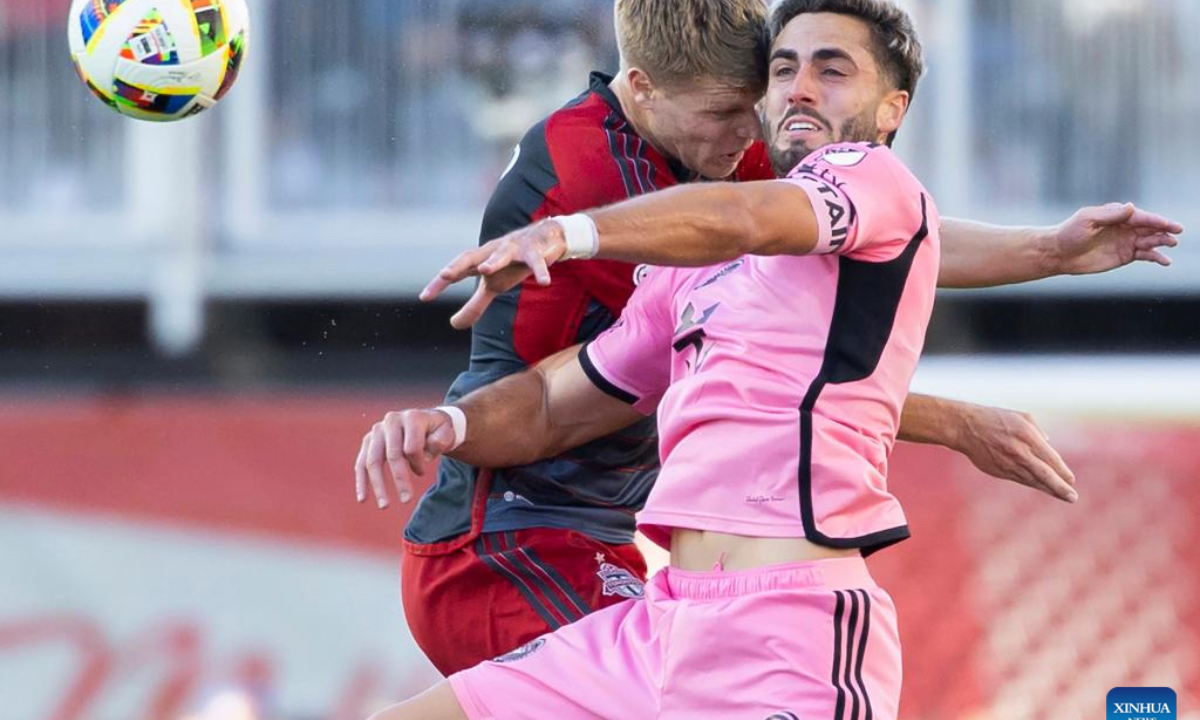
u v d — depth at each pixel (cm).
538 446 1271
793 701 1075
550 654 1186
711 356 1130
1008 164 3094
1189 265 3030
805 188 1056
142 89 1293
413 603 1340
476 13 3069
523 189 1291
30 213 3036
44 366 2958
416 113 3075
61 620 2239
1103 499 2295
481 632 1297
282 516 2328
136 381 2938
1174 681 2169
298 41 3055
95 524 2316
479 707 1180
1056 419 2484
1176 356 2959
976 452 1284
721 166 1281
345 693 2175
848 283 1098
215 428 2434
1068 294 3012
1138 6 3091
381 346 3030
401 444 1200
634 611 1184
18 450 2388
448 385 2895
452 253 3058
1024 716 2180
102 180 3050
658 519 1129
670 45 1224
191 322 3016
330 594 2252
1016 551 2230
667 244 1001
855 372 1096
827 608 1082
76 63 1312
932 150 3094
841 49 1155
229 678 2188
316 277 3028
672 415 1143
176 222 3038
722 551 1105
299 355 2992
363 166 3078
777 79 1180
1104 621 2208
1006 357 2980
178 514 2333
